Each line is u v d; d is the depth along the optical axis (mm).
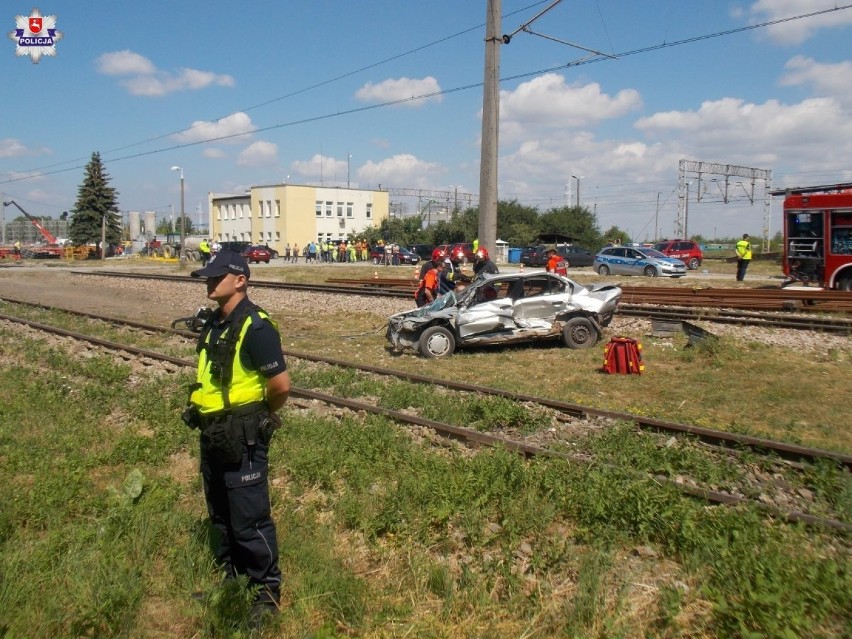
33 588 4449
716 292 22094
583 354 13664
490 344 14992
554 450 7332
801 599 4195
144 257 73438
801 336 14805
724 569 4586
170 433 8164
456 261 20531
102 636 4070
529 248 48500
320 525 5688
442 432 8328
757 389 10609
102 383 11305
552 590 4648
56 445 7812
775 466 6914
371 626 4246
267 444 4383
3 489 6316
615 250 36875
